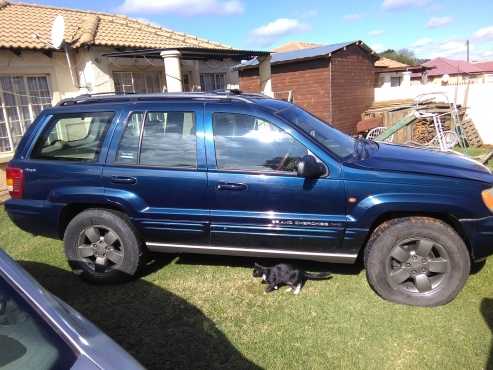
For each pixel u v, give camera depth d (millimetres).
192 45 13008
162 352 3012
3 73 9203
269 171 3520
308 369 2762
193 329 3271
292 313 3402
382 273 3418
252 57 12398
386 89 17141
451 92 13391
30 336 1505
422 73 28078
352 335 3080
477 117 12891
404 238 3342
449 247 3268
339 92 15125
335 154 3496
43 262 4672
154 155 3775
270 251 3691
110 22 12312
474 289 3576
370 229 3441
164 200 3736
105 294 3883
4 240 5469
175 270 4281
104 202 3850
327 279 3914
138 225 3848
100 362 1440
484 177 3371
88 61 10297
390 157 3678
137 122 3846
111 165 3830
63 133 4035
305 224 3479
